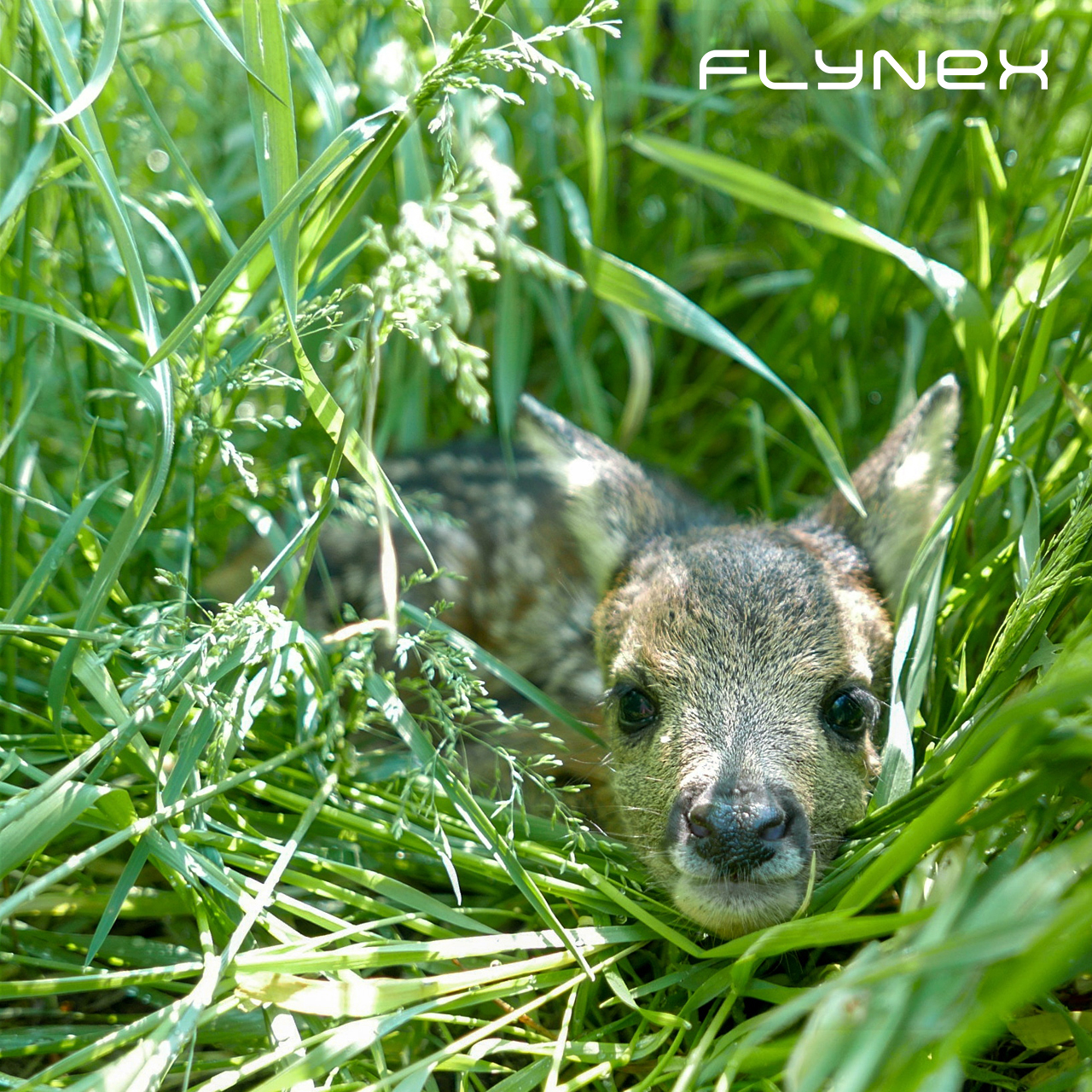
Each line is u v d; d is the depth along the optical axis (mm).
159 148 1008
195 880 767
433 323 781
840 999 668
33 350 892
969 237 1033
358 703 824
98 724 799
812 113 1084
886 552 875
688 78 1089
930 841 701
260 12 762
